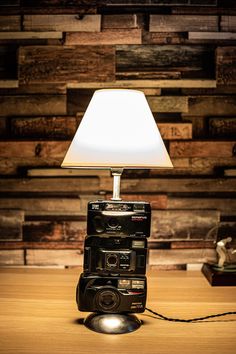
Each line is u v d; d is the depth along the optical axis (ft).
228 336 4.93
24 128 7.44
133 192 7.48
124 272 5.13
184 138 7.41
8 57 7.45
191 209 7.50
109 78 7.35
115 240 5.13
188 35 7.36
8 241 7.50
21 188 7.45
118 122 4.87
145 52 7.45
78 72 7.35
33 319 5.32
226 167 7.53
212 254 7.53
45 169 7.42
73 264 7.54
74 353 4.49
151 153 4.80
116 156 4.73
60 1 7.28
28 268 7.51
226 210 7.53
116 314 5.16
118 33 7.32
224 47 7.35
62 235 7.48
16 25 7.29
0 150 7.34
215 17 7.35
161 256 7.52
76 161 4.80
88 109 5.14
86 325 5.12
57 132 7.45
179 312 5.60
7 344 4.66
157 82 7.38
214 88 7.51
